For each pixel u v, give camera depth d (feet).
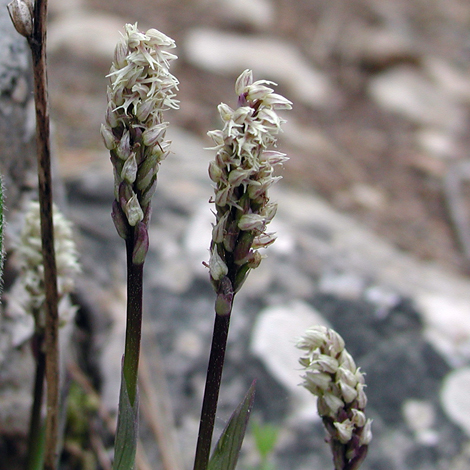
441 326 1.68
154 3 4.14
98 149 2.38
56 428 0.95
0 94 1.12
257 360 1.55
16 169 1.19
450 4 5.33
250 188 0.72
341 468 0.87
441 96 4.00
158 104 0.74
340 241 2.06
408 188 3.21
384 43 4.07
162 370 1.52
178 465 1.36
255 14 4.15
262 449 1.21
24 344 1.21
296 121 3.51
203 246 1.82
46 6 0.80
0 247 0.85
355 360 1.58
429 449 1.41
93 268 1.71
